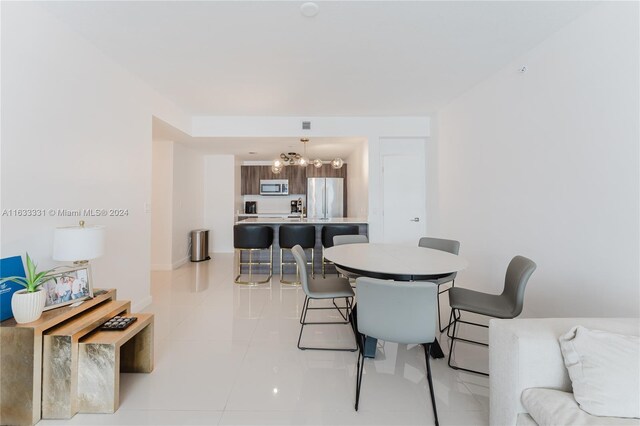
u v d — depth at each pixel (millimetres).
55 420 1517
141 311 3012
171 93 3396
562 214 2189
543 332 1258
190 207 5625
